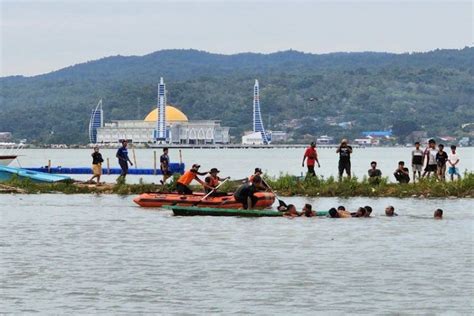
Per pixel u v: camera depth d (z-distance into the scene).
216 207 99.94
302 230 85.94
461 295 58.22
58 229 87.25
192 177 105.56
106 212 101.56
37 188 128.88
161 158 127.81
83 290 59.72
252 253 72.94
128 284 61.41
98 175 133.50
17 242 79.06
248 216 96.31
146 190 126.19
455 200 113.25
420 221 92.81
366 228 87.44
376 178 122.69
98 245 77.25
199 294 58.66
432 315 53.69
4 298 57.59
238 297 57.84
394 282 61.97
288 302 56.62
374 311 54.56
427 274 64.50
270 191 103.00
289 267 66.94
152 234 83.50
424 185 118.88
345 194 118.56
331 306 55.69
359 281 62.28
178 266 67.38
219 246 76.56
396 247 75.94
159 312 54.53
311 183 121.88
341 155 122.44
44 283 61.66
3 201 115.00
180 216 97.00
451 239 80.44
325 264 68.25
